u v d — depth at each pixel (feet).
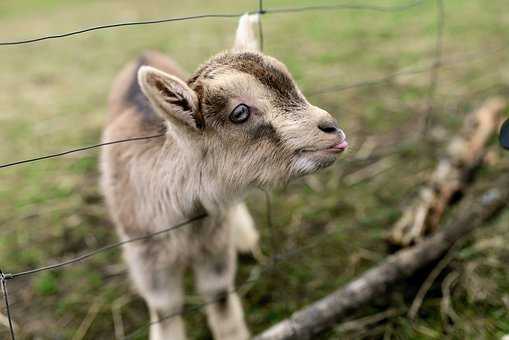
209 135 2.12
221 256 2.50
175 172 2.23
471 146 2.83
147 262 2.43
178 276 2.52
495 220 2.91
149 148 2.31
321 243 3.01
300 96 2.13
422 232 2.71
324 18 6.14
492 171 3.21
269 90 2.08
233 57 2.13
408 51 4.94
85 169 3.68
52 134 4.19
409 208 2.83
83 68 5.58
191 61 5.27
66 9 8.16
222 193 2.24
